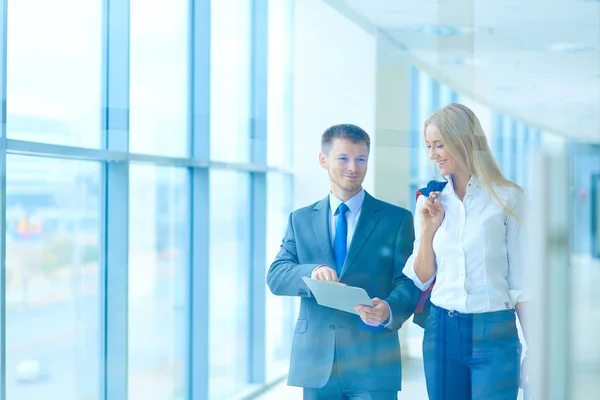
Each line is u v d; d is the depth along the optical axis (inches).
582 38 162.4
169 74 191.0
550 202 45.4
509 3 167.6
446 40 171.0
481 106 165.5
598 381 105.3
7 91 140.0
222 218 198.4
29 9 146.1
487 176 115.6
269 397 191.2
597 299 110.2
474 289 110.7
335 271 125.6
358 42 181.3
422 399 120.6
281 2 195.9
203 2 196.4
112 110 166.1
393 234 123.8
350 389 126.6
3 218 133.5
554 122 155.4
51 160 152.9
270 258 196.7
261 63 197.8
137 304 180.9
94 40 162.6
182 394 196.4
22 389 148.6
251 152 197.3
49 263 153.6
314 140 187.5
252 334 200.1
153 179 187.5
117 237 167.6
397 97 177.2
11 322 145.9
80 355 161.6
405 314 118.6
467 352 111.5
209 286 199.6
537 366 44.8
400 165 167.6
